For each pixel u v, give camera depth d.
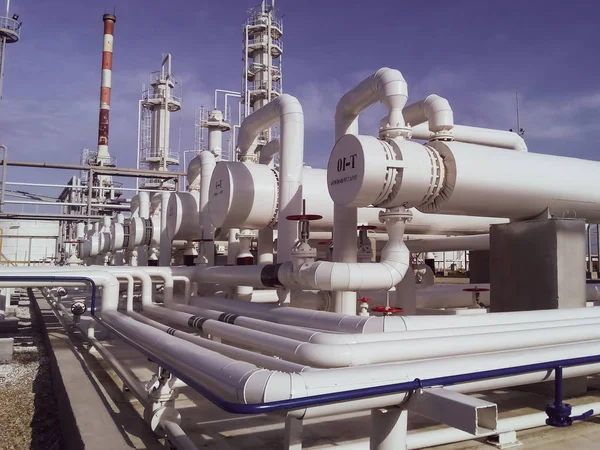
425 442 4.27
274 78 27.44
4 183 20.34
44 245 40.34
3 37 23.95
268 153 9.89
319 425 4.84
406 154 5.88
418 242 12.80
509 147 11.06
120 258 16.11
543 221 6.50
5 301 14.78
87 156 29.28
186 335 5.21
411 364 3.51
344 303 6.73
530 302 6.62
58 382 6.73
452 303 10.28
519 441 4.66
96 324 10.21
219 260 14.45
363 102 7.11
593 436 4.83
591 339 5.20
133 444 4.39
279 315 6.19
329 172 6.41
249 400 3.02
